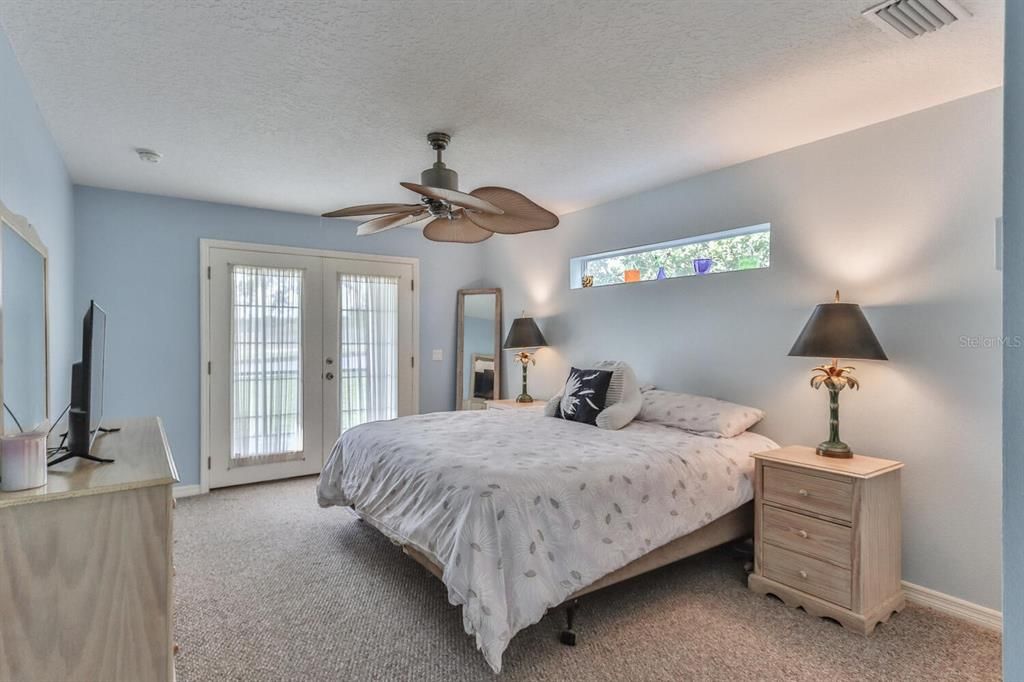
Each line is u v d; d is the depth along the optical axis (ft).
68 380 10.82
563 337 15.14
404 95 7.80
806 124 8.89
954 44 6.46
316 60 6.80
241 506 12.74
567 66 6.98
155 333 13.20
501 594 6.24
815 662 6.70
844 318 8.25
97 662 4.08
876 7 5.72
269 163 10.77
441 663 6.63
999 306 7.61
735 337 10.89
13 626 3.86
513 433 9.84
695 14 5.85
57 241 9.58
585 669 6.52
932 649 7.01
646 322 12.71
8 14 5.74
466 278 18.28
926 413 8.29
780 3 5.66
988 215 7.70
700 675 6.43
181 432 13.57
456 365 18.07
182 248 13.52
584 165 10.93
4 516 3.82
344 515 12.14
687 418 10.27
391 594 8.43
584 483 7.34
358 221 16.07
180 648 6.91
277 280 14.87
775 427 10.20
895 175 8.63
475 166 11.00
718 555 10.05
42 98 7.76
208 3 5.63
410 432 9.93
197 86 7.49
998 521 7.62
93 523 4.09
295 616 7.74
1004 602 2.07
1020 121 2.03
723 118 8.64
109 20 5.90
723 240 11.41
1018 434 2.03
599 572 7.02
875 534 7.62
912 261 8.45
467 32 6.19
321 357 15.53
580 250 14.61
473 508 6.57
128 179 11.82
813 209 9.66
